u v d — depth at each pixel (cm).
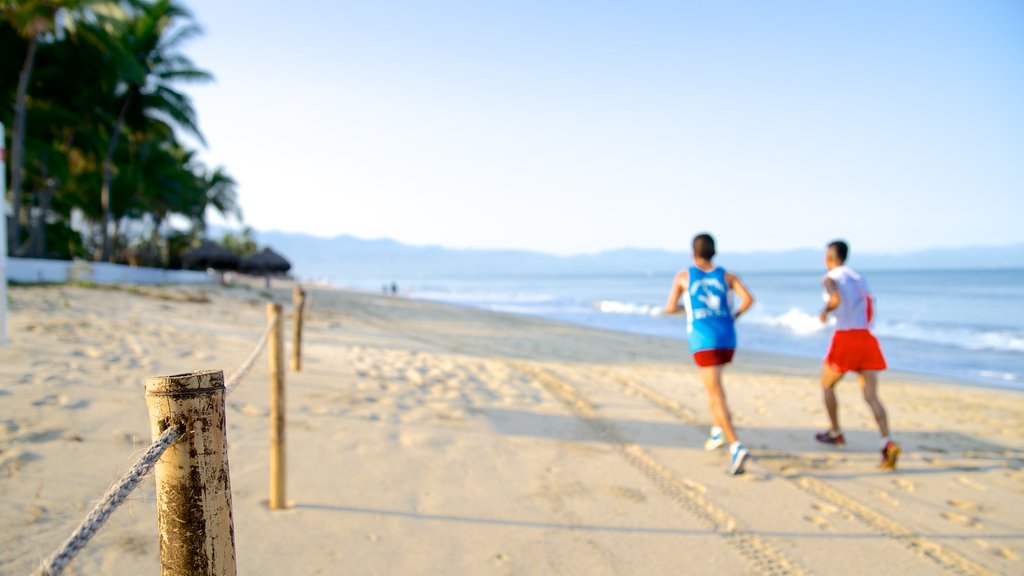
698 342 495
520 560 310
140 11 2523
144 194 3434
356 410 537
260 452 412
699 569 313
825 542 353
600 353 1244
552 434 537
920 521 390
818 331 2158
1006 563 338
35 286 1419
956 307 3566
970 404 804
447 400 618
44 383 475
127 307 1162
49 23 1869
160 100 2666
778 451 532
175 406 123
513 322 2205
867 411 715
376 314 2150
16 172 1961
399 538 321
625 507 387
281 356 336
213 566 129
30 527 272
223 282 2912
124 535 279
